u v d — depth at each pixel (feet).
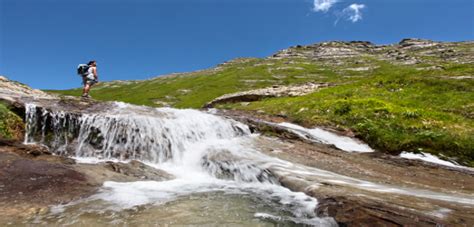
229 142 56.49
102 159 46.75
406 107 86.12
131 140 49.85
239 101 138.92
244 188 35.53
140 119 52.95
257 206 28.30
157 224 23.13
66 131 49.19
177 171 44.70
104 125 50.14
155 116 58.95
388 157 53.31
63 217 23.88
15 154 36.73
